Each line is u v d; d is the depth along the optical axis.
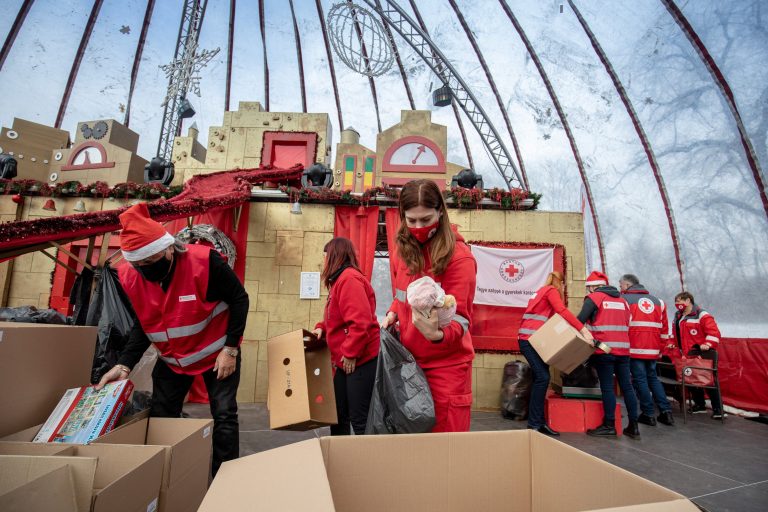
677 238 14.70
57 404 1.70
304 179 6.20
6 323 1.74
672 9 12.72
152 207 3.56
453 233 1.53
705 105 13.14
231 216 5.78
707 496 2.69
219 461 2.03
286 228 5.81
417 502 0.94
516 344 5.48
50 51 15.64
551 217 5.89
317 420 2.30
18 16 14.59
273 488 0.64
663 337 6.25
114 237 6.31
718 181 13.40
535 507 0.99
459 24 16.44
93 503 0.91
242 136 8.46
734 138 12.80
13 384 1.52
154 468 1.20
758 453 3.65
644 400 4.71
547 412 4.39
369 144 20.17
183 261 1.95
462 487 0.97
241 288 2.12
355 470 0.91
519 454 1.02
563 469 0.90
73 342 1.86
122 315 3.11
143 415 1.67
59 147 8.39
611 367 4.12
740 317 13.31
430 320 1.21
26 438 1.50
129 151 8.04
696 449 3.73
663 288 15.13
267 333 5.55
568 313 3.91
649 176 15.06
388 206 5.90
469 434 1.00
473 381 5.45
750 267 13.05
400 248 1.56
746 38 11.70
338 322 2.58
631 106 14.83
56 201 6.30
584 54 15.02
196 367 2.08
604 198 16.47
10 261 6.09
